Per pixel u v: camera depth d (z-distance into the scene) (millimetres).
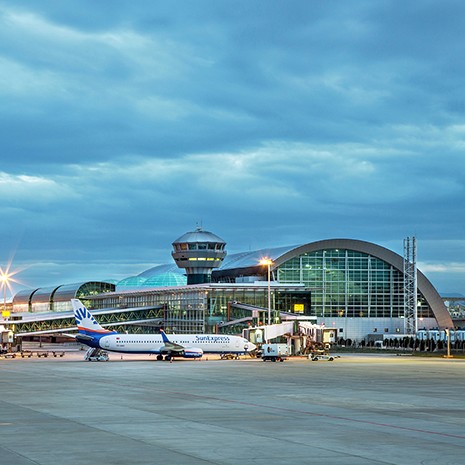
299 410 47094
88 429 37656
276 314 175500
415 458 29719
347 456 30047
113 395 57656
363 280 196000
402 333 196500
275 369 96875
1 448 31609
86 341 125688
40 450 31094
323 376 82250
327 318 193250
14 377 79500
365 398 55719
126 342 126812
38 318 192625
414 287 191375
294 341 141875
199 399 54438
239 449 31547
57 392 60375
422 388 65500
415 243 193500
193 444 32844
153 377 79688
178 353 125750
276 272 192000
